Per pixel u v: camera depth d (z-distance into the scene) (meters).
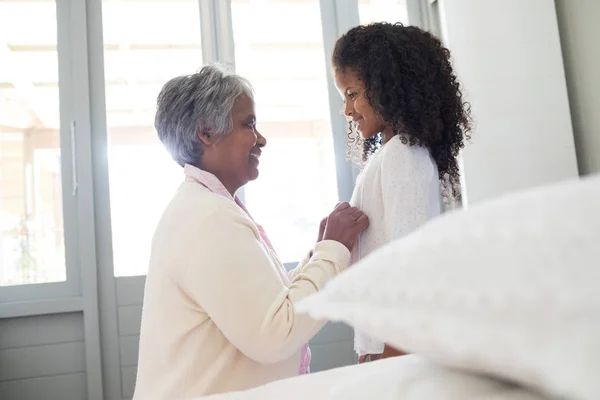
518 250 0.27
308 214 2.56
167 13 2.59
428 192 1.10
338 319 0.38
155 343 1.02
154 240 1.04
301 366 1.14
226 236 0.96
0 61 2.50
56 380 2.34
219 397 0.60
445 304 0.30
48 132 2.49
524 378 0.29
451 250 0.31
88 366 2.32
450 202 1.38
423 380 0.37
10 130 2.48
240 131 1.16
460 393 0.34
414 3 2.68
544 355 0.24
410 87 1.16
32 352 2.34
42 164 2.48
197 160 1.17
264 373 1.03
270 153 2.55
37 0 2.52
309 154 2.58
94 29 2.54
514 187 2.08
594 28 1.83
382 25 1.25
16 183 2.46
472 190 2.23
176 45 2.59
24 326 2.34
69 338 2.37
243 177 1.21
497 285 0.27
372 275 0.35
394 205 1.07
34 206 2.46
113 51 2.54
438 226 0.33
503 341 0.26
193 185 1.09
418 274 0.32
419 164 1.10
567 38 2.00
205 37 2.56
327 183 2.58
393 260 0.34
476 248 0.29
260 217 2.52
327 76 2.63
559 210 0.27
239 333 0.93
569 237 0.25
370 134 1.27
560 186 0.29
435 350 0.32
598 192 0.26
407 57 1.18
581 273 0.24
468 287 0.28
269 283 0.95
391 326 0.33
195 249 0.95
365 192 1.17
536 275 0.25
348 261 1.07
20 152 2.48
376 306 0.34
